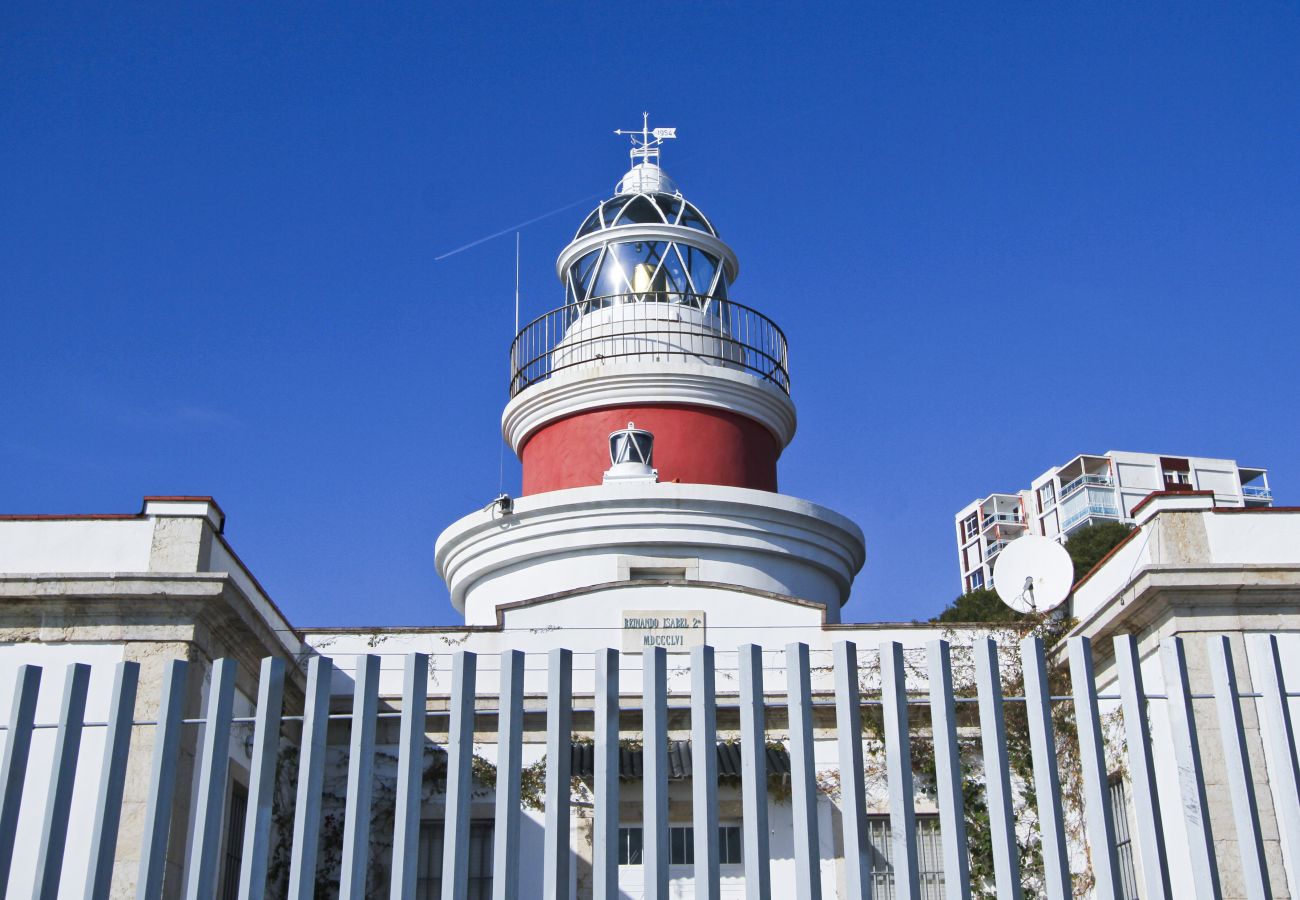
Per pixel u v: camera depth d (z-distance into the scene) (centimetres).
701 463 2253
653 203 2581
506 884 909
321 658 996
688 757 1664
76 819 1309
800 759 923
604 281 2491
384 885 1655
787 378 2483
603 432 2278
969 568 10431
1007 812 917
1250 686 1393
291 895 927
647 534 2055
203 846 930
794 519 2116
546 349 2419
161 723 967
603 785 922
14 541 1432
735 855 1673
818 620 1811
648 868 906
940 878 1661
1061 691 1675
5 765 961
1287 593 1423
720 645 1803
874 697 1739
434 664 1784
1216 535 1490
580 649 1798
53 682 1362
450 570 2222
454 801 932
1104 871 904
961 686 1720
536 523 2084
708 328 2412
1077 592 1731
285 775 1658
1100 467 9475
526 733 1727
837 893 1642
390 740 1730
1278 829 1329
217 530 1509
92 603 1384
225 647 1470
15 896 1282
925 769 1702
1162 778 1433
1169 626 1431
